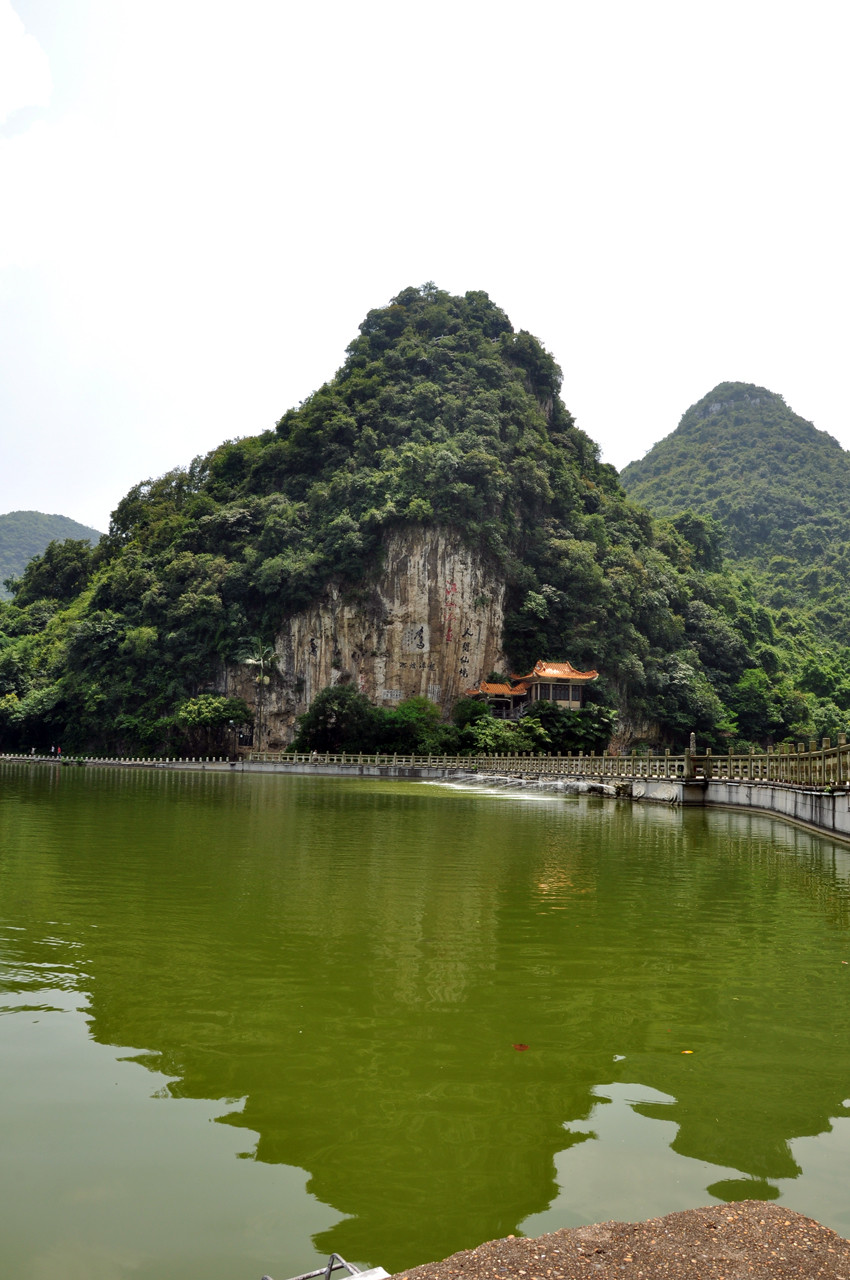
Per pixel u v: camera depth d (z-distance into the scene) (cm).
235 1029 954
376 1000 1060
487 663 12875
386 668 12744
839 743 2923
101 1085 809
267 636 13125
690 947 1341
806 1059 895
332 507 13600
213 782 7025
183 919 1481
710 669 14638
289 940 1345
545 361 16275
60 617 15862
